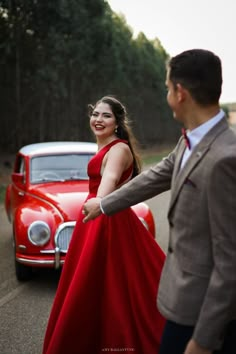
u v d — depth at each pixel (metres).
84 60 25.25
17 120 25.30
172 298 1.99
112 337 2.97
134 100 42.62
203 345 1.77
